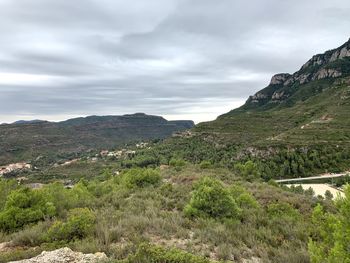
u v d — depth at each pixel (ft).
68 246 28.55
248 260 28.43
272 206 54.39
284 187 145.28
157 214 44.62
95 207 55.31
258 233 36.86
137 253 22.99
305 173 244.01
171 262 22.16
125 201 58.49
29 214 42.96
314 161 256.93
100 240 29.55
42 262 23.32
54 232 32.65
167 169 158.10
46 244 29.63
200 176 110.01
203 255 27.71
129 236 31.37
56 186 68.18
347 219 20.02
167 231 35.50
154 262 22.30
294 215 51.29
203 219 42.86
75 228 32.48
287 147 281.74
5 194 56.44
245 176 146.51
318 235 37.47
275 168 252.01
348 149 269.44
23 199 45.57
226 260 27.17
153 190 76.59
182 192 70.85
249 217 46.62
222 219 43.96
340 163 255.09
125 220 37.50
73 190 73.26
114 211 46.75
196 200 48.03
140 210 47.44
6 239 34.96
